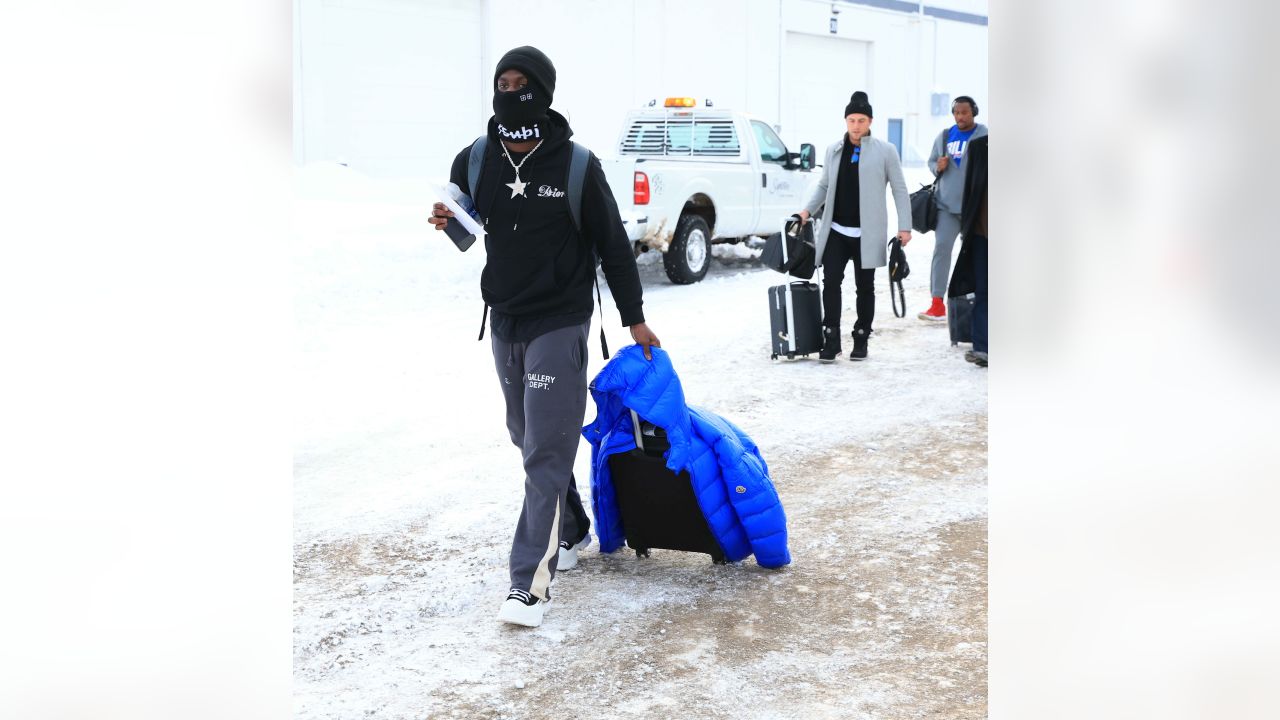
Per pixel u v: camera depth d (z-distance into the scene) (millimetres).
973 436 6039
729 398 6957
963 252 7961
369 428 6270
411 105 19172
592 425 4172
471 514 4824
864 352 8180
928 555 4273
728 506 4086
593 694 3180
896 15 30656
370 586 4016
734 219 12945
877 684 3215
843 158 7914
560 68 21156
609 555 4387
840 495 5047
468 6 19797
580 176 3660
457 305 10531
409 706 3107
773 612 3762
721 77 24844
